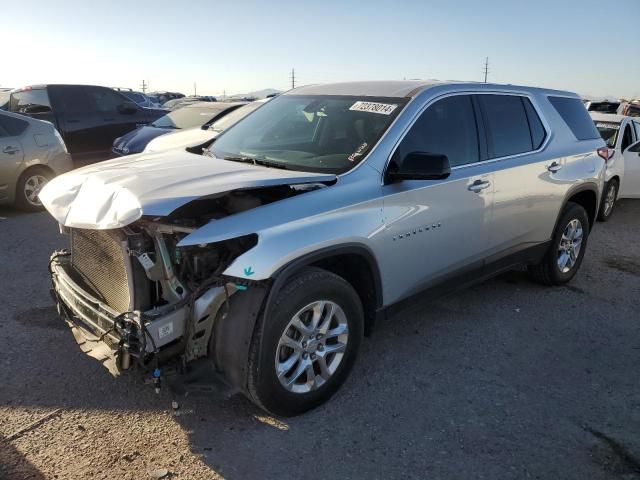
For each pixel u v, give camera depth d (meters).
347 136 3.87
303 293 3.10
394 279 3.73
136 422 3.19
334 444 3.09
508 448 3.12
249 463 2.91
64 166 8.53
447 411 3.45
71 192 3.29
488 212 4.41
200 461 2.90
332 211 3.29
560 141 5.34
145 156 4.05
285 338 3.11
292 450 3.02
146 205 2.76
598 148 5.83
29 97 11.01
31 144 8.04
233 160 3.96
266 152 4.03
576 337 4.57
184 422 3.22
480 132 4.46
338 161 3.67
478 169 4.32
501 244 4.68
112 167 3.56
